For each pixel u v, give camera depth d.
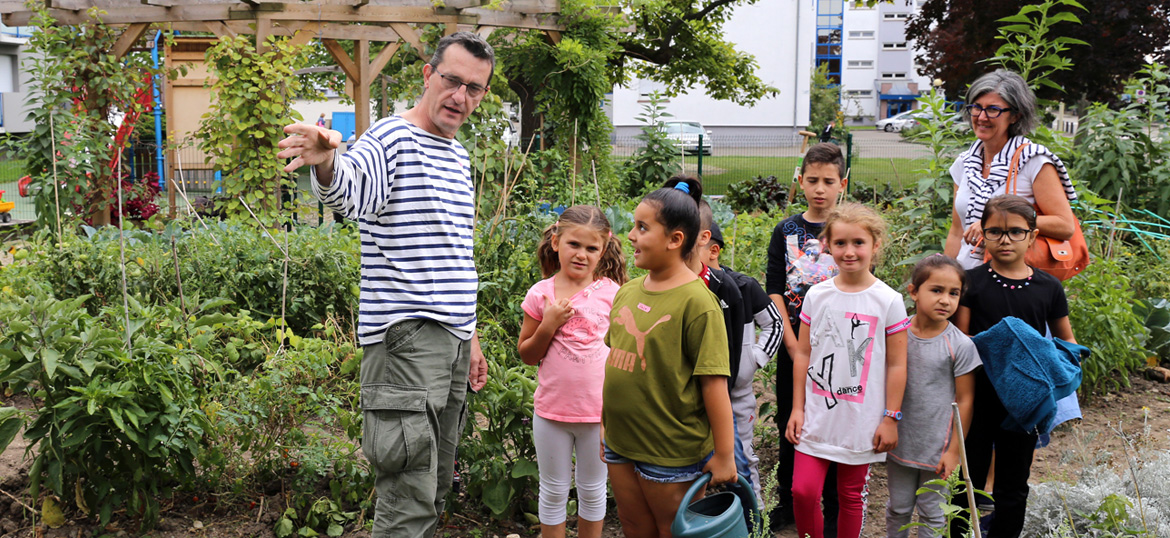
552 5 11.15
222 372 3.67
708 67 19.52
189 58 12.07
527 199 6.72
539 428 3.15
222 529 3.44
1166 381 5.55
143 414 3.14
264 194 8.53
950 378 3.08
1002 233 3.18
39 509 3.50
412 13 9.57
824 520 3.62
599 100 12.19
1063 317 3.24
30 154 8.57
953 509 2.48
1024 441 3.06
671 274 2.72
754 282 3.33
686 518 2.53
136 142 11.73
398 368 2.71
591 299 3.13
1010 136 3.74
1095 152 7.60
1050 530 3.15
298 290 5.42
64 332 3.17
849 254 3.01
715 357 2.60
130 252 5.51
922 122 5.69
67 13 9.23
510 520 3.61
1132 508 3.06
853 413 3.03
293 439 3.63
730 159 23.11
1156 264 6.51
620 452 2.77
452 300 2.77
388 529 2.77
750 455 3.44
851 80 62.50
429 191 2.71
